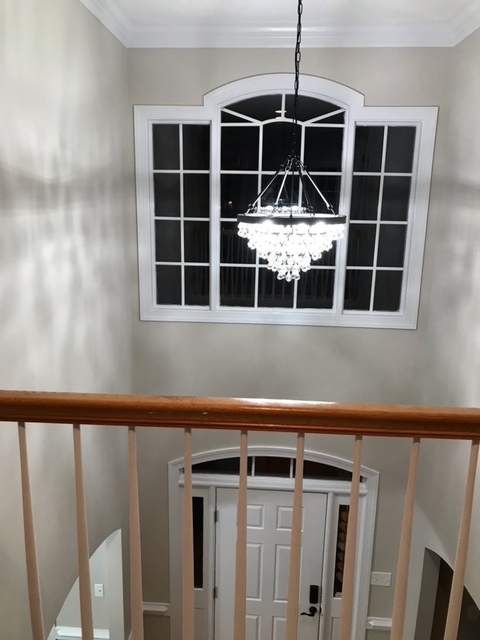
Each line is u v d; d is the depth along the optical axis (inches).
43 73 94.0
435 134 150.6
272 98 156.2
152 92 152.9
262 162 159.9
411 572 166.6
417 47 145.9
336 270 161.6
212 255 163.3
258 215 96.9
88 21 118.6
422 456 162.7
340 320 164.4
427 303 161.3
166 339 168.7
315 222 93.2
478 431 44.2
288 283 166.7
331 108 155.4
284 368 168.9
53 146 99.7
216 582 185.2
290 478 176.7
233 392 171.0
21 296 87.9
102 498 135.1
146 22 143.0
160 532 180.5
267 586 183.5
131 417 45.2
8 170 82.1
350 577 47.0
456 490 132.6
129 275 161.3
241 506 46.5
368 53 147.6
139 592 48.2
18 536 87.3
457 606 46.5
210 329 167.6
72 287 111.9
